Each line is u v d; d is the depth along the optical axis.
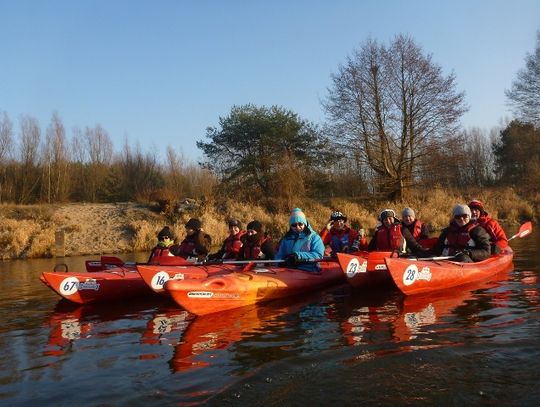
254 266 7.75
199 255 8.85
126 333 5.50
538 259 10.19
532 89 28.88
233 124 26.45
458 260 7.83
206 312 6.25
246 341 4.93
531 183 27.75
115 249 17.59
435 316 5.64
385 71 23.86
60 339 5.34
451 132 23.48
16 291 8.84
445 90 23.30
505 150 37.91
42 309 7.07
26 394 3.75
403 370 3.85
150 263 8.23
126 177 31.98
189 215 20.19
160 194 22.28
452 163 23.69
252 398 3.46
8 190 26.56
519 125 33.88
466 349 4.27
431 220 21.41
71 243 17.86
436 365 3.92
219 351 4.63
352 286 7.43
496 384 3.51
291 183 23.67
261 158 25.55
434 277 7.20
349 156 24.42
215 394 3.55
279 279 7.12
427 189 26.17
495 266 8.45
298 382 3.71
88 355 4.69
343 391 3.52
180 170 31.73
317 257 7.72
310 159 26.44
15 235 17.00
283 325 5.55
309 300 7.01
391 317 5.71
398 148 24.48
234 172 26.17
